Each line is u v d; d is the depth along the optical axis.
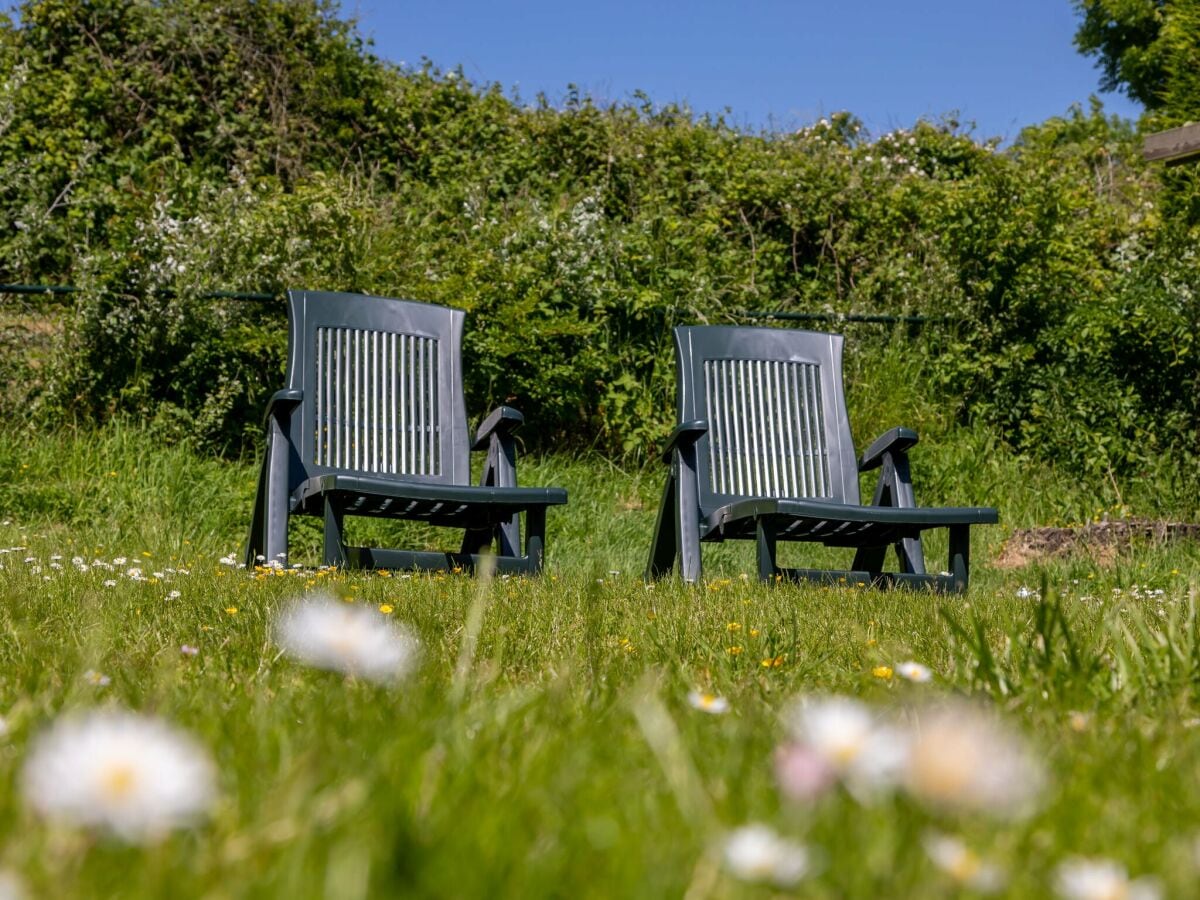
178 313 7.78
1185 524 7.34
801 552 7.56
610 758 1.24
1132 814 1.04
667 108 12.24
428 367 5.63
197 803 0.62
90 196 9.09
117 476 7.20
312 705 1.49
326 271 8.43
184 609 3.07
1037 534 7.41
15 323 8.05
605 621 2.99
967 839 0.89
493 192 11.00
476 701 1.52
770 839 0.74
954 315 9.41
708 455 5.48
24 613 2.83
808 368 5.80
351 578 4.08
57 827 0.78
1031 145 13.02
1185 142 6.78
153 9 10.78
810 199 10.80
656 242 9.35
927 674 1.70
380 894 0.72
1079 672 1.75
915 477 8.55
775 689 1.90
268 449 5.14
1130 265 9.81
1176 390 8.97
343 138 11.39
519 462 8.20
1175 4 15.33
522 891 0.75
